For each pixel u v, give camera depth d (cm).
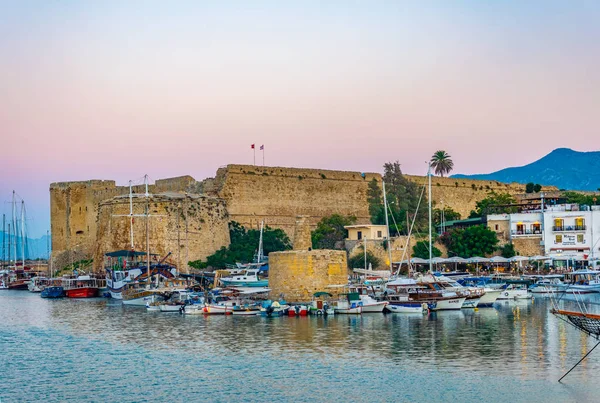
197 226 12381
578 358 5453
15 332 7262
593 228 12169
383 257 12356
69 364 5638
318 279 8625
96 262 13075
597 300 9375
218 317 8088
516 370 5112
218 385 4922
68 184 15050
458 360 5456
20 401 4666
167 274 10756
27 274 15912
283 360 5581
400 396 4588
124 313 8769
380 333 6675
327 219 13412
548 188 15975
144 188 14225
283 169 13562
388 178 14412
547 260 12125
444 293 8519
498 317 7738
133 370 5394
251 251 12581
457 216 14675
